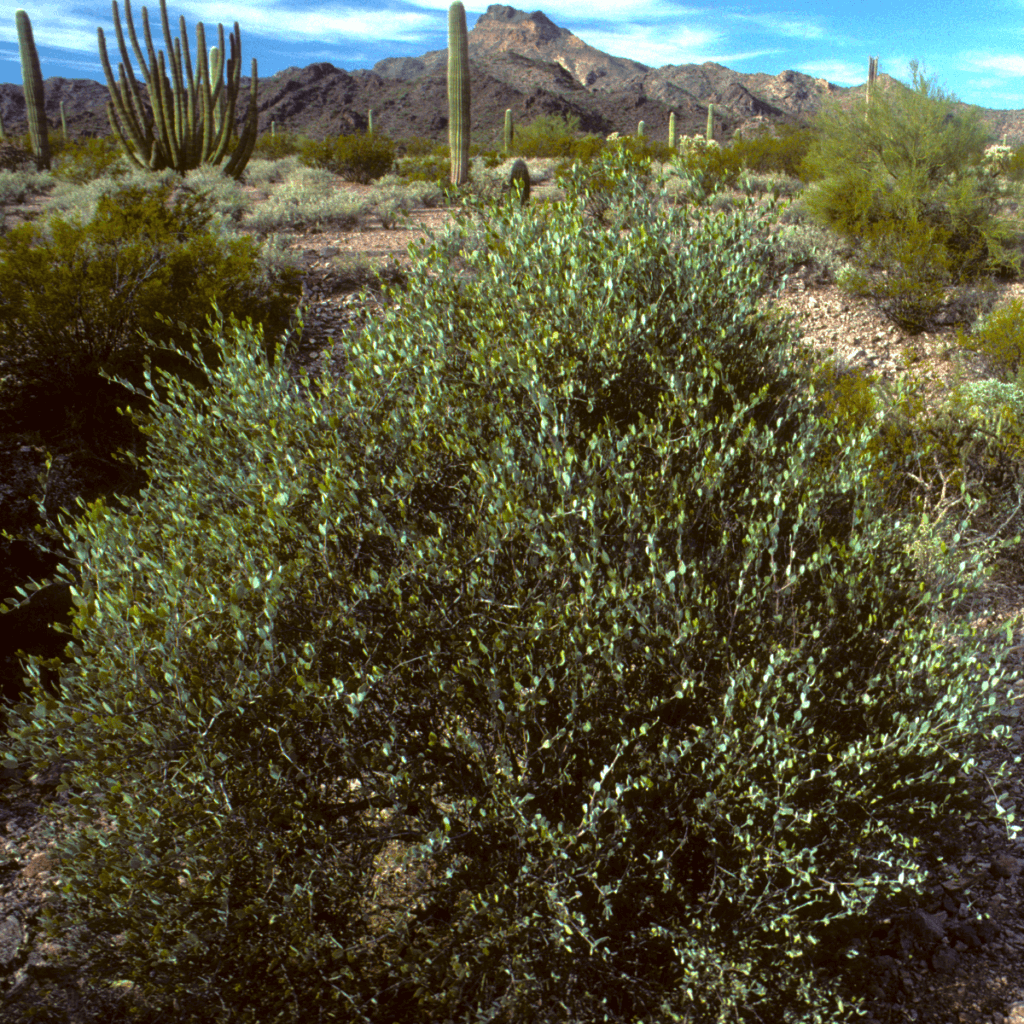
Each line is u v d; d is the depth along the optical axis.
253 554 2.06
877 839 2.05
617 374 2.56
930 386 6.41
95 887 1.87
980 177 10.08
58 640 3.66
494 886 1.87
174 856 1.81
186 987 1.82
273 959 1.89
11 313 5.38
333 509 2.14
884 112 9.91
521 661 1.96
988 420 5.08
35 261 5.69
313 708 1.85
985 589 4.05
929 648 2.04
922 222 9.13
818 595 2.23
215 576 2.10
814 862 1.90
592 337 2.56
